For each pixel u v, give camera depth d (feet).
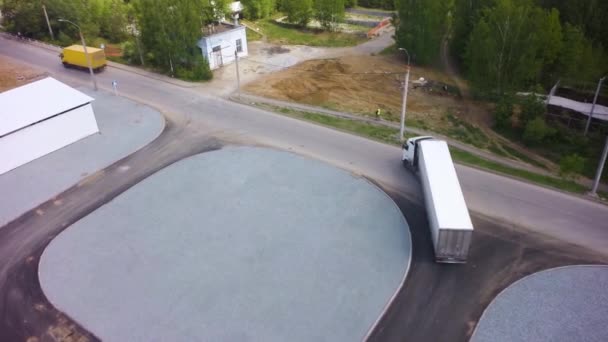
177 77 169.89
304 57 194.59
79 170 110.52
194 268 78.54
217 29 184.75
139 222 90.84
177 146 120.37
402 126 120.78
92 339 65.72
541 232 85.92
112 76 171.94
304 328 66.49
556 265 77.92
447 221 75.00
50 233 88.79
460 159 113.29
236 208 94.27
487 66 146.00
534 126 123.24
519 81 145.48
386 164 110.11
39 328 67.72
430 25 176.24
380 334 65.51
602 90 153.28
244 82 165.99
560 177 108.27
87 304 71.67
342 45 211.61
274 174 106.22
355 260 79.36
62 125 119.44
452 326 66.59
